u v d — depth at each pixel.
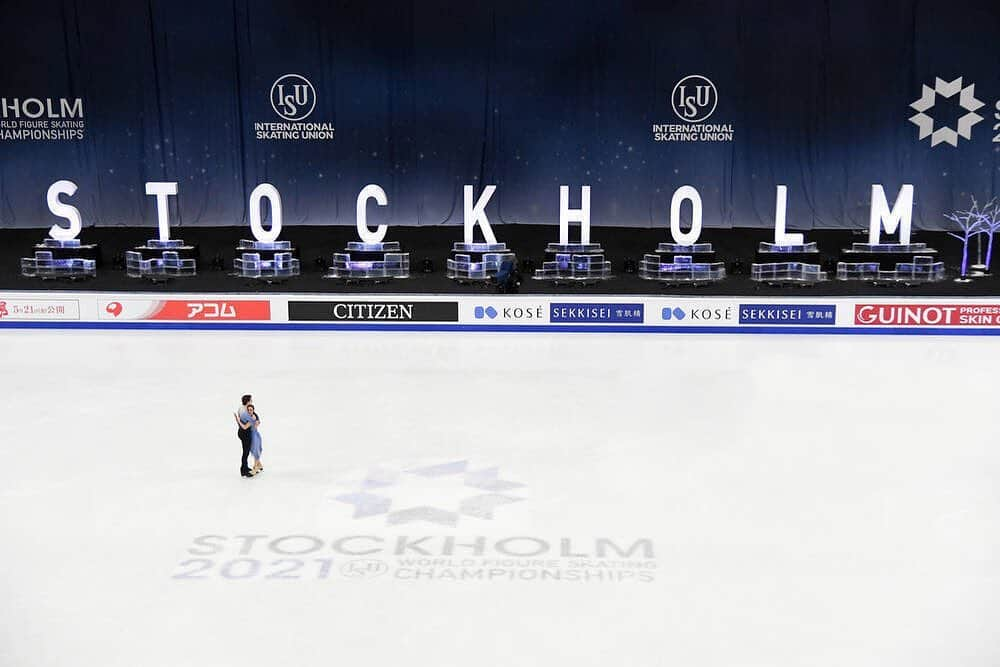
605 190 25.36
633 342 23.09
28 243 25.66
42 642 9.06
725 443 15.17
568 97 25.02
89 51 25.14
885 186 25.17
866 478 13.55
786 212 25.33
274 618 9.52
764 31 24.59
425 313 24.27
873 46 24.58
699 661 8.70
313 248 25.81
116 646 8.99
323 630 9.27
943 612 9.61
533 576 10.44
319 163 25.58
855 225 25.36
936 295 23.98
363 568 10.63
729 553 11.03
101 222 25.84
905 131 24.89
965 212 25.14
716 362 20.92
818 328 23.91
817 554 11.00
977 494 12.90
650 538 11.45
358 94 25.22
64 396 18.05
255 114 25.38
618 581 10.32
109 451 14.79
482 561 10.80
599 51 24.78
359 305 24.30
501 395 18.09
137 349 22.27
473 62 24.97
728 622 9.42
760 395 18.09
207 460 14.34
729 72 24.78
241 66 25.16
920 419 16.48
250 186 25.72
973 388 18.61
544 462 14.23
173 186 24.73
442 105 25.22
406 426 16.06
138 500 12.71
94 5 24.94
